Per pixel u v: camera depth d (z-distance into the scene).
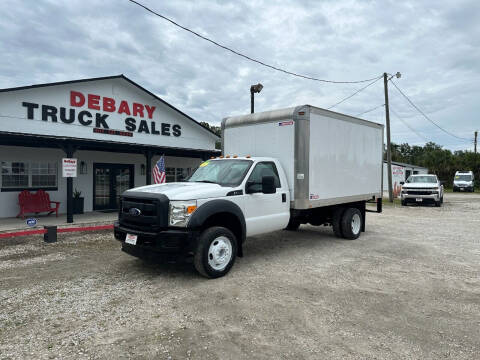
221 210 5.40
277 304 4.31
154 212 5.16
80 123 13.27
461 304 4.36
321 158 7.30
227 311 4.09
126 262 6.29
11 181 11.74
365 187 9.02
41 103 12.22
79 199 12.82
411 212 15.48
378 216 13.90
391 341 3.39
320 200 7.30
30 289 4.85
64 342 3.35
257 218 6.15
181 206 5.05
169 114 16.52
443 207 17.95
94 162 13.86
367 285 5.07
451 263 6.33
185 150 13.99
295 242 8.29
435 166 45.53
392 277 5.47
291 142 6.86
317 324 3.76
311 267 6.03
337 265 6.17
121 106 14.57
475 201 22.45
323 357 3.09
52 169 12.76
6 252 7.05
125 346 3.28
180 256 5.08
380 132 9.73
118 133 14.48
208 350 3.20
